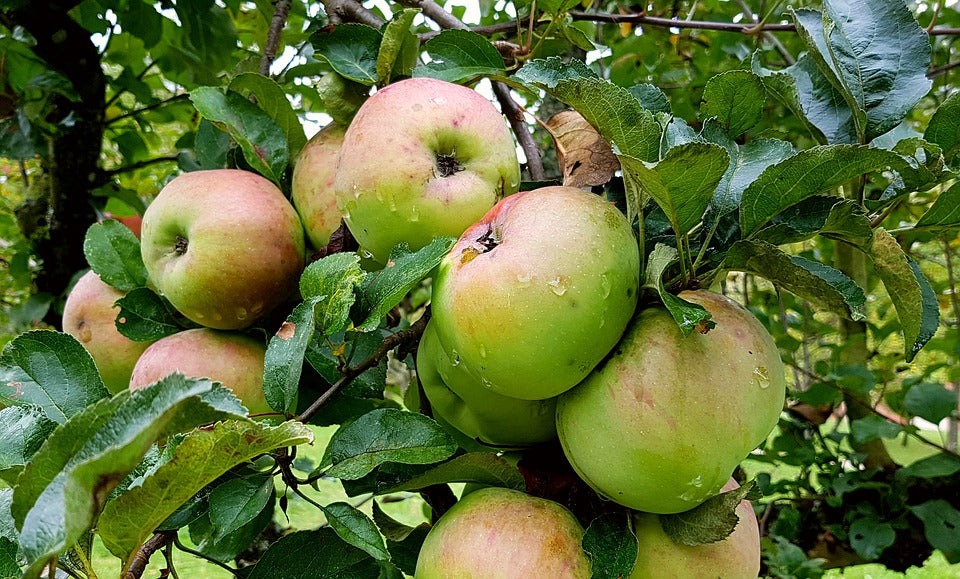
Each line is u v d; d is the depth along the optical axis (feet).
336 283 1.32
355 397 1.54
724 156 1.17
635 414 1.25
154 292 1.66
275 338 1.32
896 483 2.69
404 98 1.43
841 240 1.31
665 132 1.37
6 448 1.14
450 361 1.39
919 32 1.41
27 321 2.85
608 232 1.27
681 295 1.32
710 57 3.28
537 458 1.46
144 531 1.09
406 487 1.42
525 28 1.93
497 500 1.37
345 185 1.43
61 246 2.94
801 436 3.09
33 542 0.96
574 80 1.26
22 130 2.77
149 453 1.17
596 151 1.52
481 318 1.24
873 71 1.41
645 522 1.36
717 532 1.28
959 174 1.28
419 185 1.39
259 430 1.06
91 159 2.97
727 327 1.29
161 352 1.55
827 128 1.49
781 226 1.30
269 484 1.33
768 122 3.01
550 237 1.25
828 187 1.26
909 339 1.30
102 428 0.99
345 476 1.28
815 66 1.53
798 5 2.80
